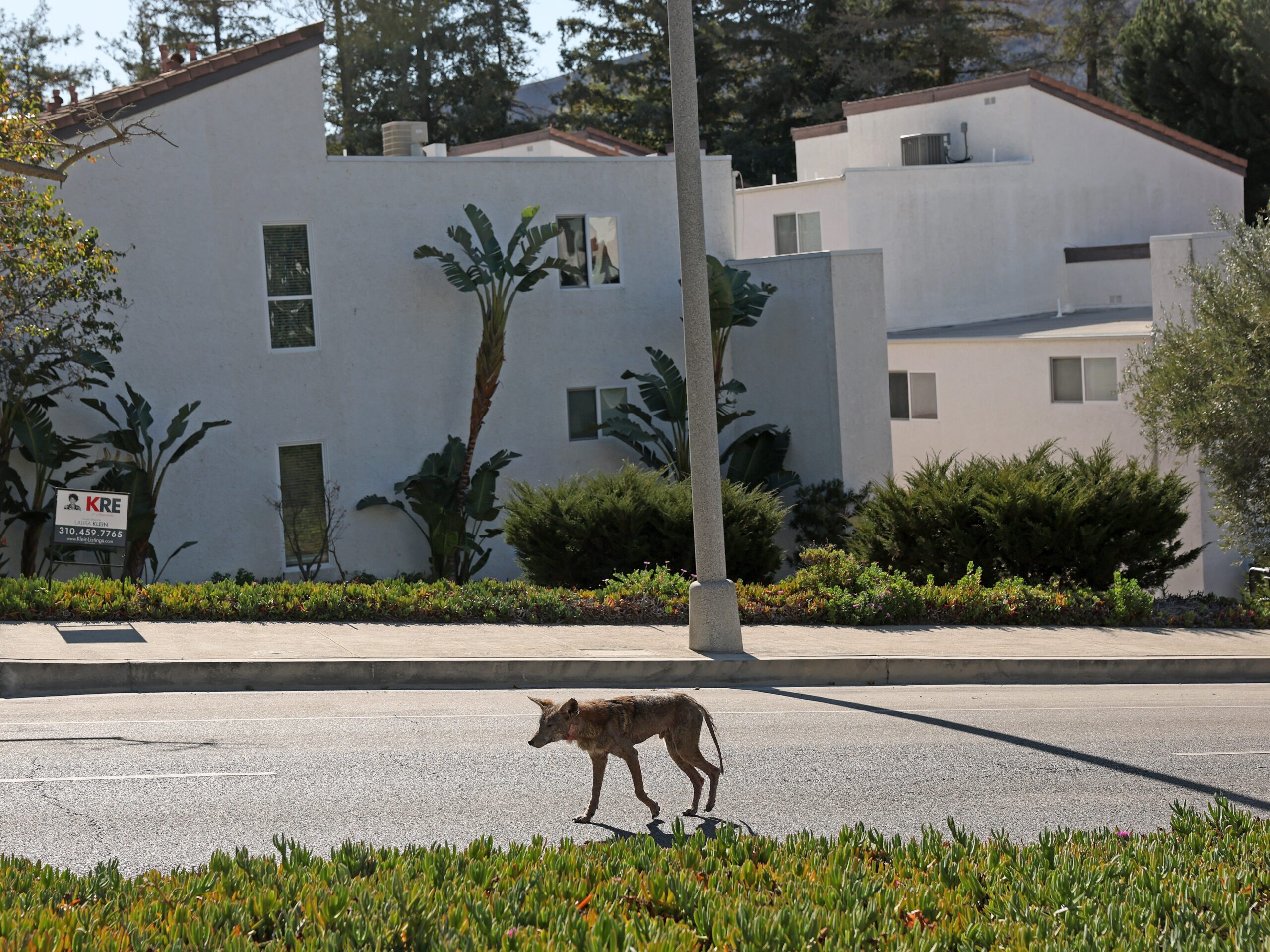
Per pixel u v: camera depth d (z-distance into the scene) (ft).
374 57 244.63
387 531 103.09
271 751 43.16
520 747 45.39
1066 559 87.86
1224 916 25.62
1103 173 164.86
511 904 24.95
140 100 90.58
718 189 117.70
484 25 253.44
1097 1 254.47
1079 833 32.37
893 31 242.58
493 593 73.36
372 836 34.32
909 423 144.36
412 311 102.94
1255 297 90.84
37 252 80.48
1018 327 144.36
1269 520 91.61
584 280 110.83
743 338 118.32
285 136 97.25
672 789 41.11
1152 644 73.15
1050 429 130.00
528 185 107.34
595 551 88.28
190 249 93.91
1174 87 211.82
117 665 53.21
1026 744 48.80
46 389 89.45
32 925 22.57
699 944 24.00
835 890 26.73
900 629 74.84
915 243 153.79
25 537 86.74
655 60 257.14
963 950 23.62
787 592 78.54
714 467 64.23
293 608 67.77
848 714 54.24
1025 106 159.33
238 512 96.99
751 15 250.16
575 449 110.73
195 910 24.06
